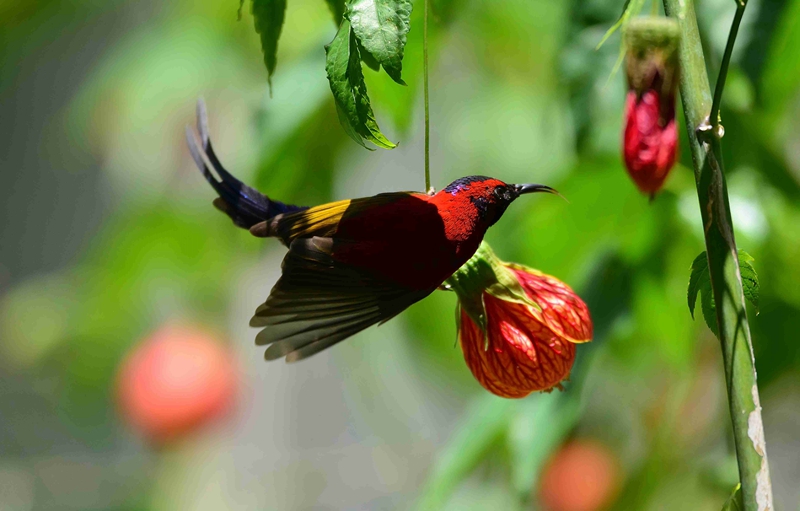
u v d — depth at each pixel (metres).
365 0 3.44
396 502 9.74
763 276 6.84
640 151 4.05
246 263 9.81
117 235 9.59
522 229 6.96
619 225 6.72
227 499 10.22
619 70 6.02
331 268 3.90
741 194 6.68
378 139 3.51
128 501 10.45
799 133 7.67
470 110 8.66
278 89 6.83
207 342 10.05
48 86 12.88
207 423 9.98
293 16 7.98
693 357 7.51
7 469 10.80
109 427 11.88
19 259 14.28
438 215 3.99
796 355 7.00
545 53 8.30
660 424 7.71
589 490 7.63
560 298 4.49
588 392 7.38
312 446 11.65
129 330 10.34
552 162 8.27
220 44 8.61
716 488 7.32
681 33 3.87
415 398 9.82
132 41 8.87
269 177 6.93
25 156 13.71
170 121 8.70
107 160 9.40
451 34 7.84
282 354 3.90
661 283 6.55
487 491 7.46
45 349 10.62
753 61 6.05
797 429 9.34
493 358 4.44
